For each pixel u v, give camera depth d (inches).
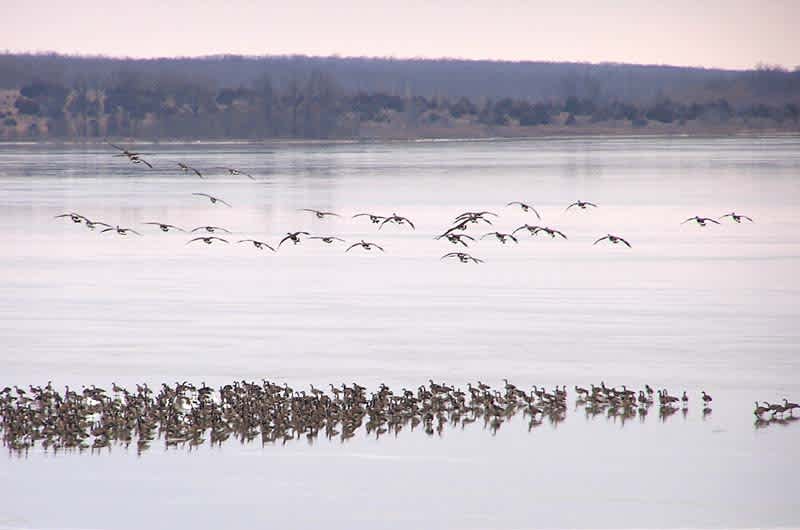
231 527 1748.3
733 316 3157.0
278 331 2967.5
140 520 1774.1
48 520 1771.7
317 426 2170.3
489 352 2738.7
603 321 3093.0
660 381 2474.2
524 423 2203.5
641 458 2014.0
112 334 2940.5
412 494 1863.9
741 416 2235.5
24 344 2834.6
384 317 3161.9
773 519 1775.3
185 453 2041.1
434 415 2247.8
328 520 1768.0
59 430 2116.1
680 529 1737.2
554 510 1804.9
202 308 3297.2
